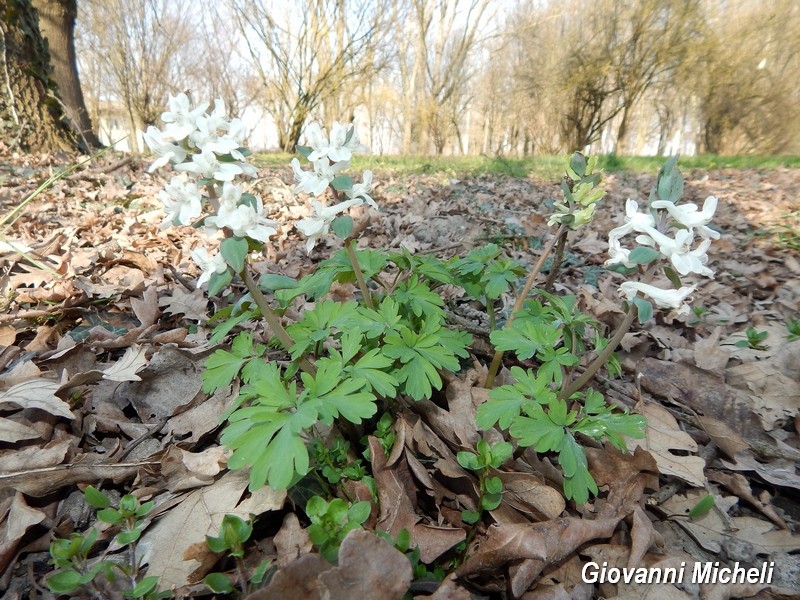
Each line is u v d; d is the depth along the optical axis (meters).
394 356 2.22
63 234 5.00
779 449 2.62
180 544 1.85
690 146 41.78
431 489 2.10
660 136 43.12
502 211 8.19
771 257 6.43
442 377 2.66
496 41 31.86
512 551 1.76
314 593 1.46
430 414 2.47
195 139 1.85
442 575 1.83
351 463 2.21
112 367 2.71
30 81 8.88
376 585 1.50
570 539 1.90
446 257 5.59
